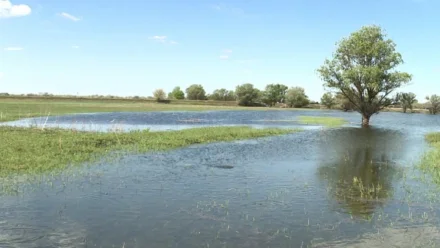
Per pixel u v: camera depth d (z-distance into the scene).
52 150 23.53
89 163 20.97
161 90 152.00
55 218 11.95
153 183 16.88
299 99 158.88
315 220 12.20
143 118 64.31
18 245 9.86
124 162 21.67
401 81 55.84
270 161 23.48
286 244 10.24
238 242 10.34
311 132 45.59
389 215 12.77
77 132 32.75
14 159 20.19
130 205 13.48
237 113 95.38
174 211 12.90
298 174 19.59
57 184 16.11
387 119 91.44
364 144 33.97
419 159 25.06
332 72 59.00
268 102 166.00
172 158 23.61
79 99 138.75
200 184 16.89
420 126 64.56
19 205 13.16
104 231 10.96
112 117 63.69
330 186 16.92
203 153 26.06
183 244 10.16
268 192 15.72
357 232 11.16
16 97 128.62
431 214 12.90
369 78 55.59
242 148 29.22
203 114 85.50
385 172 20.41
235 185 16.86
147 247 9.93
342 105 96.38
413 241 10.48
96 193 14.92
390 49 56.44
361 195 15.30
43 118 54.91
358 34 56.50
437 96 132.50
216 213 12.77
